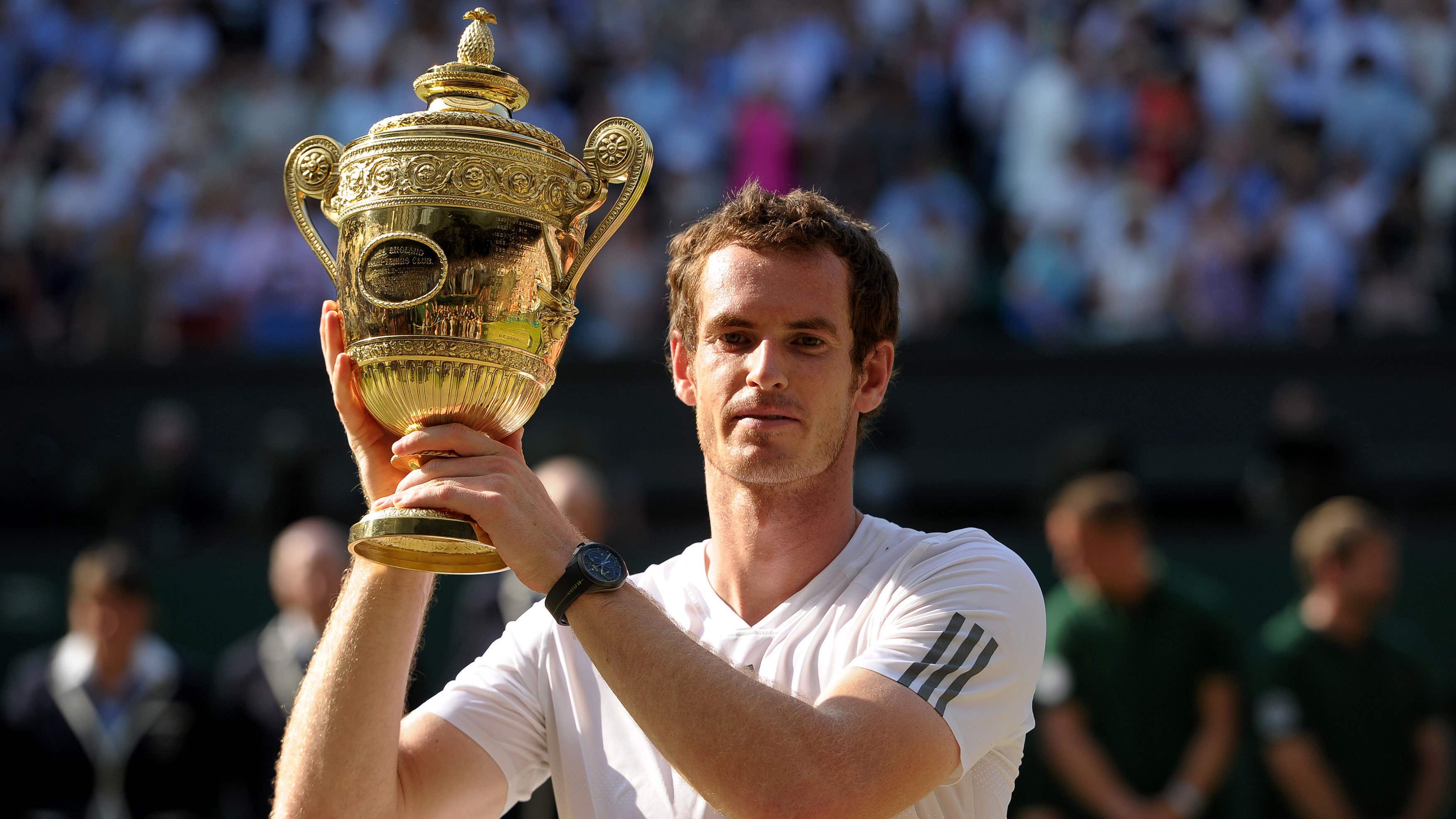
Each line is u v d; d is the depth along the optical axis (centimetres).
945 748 480
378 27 2823
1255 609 1811
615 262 2395
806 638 527
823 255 522
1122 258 2378
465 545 510
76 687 1368
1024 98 2591
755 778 452
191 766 1365
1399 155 2556
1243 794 1600
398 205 503
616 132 532
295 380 2208
